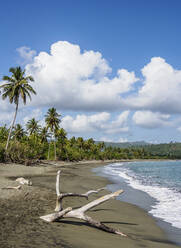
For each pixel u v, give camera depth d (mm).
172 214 10164
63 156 78938
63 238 5461
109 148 161125
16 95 38625
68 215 7023
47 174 27672
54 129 71188
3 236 5141
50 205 9336
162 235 7277
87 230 6531
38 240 5117
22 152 41562
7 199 9500
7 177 20828
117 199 13750
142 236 6973
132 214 9984
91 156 115500
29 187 13516
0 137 56938
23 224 6297
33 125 71312
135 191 17188
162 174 37906
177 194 15875
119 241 5906
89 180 23859
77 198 12469
